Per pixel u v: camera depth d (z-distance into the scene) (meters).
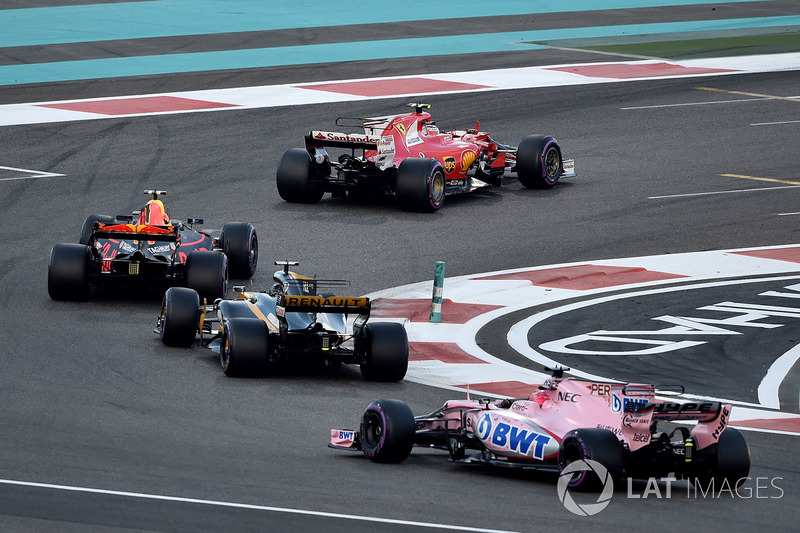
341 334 56.12
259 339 54.94
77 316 65.88
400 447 43.19
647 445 40.12
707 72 147.88
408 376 58.97
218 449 44.03
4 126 115.75
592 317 71.69
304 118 121.38
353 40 162.75
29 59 146.88
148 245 69.19
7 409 48.41
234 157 107.75
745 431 51.34
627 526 36.56
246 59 149.62
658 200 99.81
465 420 45.00
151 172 102.06
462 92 134.25
